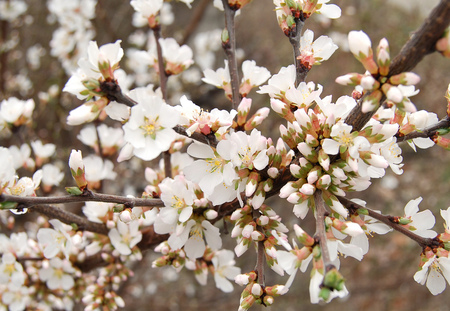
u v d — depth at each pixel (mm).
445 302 874
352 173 276
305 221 811
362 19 884
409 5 950
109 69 271
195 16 695
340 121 268
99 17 750
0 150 292
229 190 286
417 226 283
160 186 295
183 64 358
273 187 294
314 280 244
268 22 983
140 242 359
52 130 644
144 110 270
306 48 313
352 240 285
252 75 334
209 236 311
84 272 387
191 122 281
